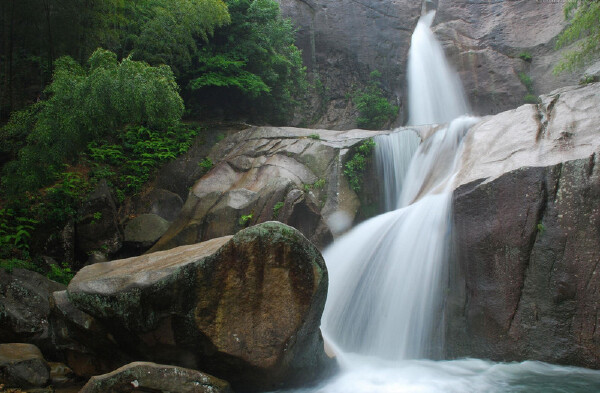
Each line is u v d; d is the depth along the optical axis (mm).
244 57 18094
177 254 7180
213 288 6098
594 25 12828
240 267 6105
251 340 5977
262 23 18859
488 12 23578
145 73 12336
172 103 12609
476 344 8117
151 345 6277
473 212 8586
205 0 16250
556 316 7586
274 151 14562
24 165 11789
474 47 22641
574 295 7512
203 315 6035
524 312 7812
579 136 8688
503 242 8133
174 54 17422
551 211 7895
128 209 14422
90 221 12602
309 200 11883
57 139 11883
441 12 24125
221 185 13969
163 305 6113
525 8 22875
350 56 23125
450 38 22922
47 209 12688
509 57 22062
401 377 7223
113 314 6211
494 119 11125
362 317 9258
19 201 12586
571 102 9648
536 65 21578
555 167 8023
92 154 15227
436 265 8859
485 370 7492
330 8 23562
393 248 9648
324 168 13648
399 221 10102
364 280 9633
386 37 23031
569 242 7656
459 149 11656
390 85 22578
